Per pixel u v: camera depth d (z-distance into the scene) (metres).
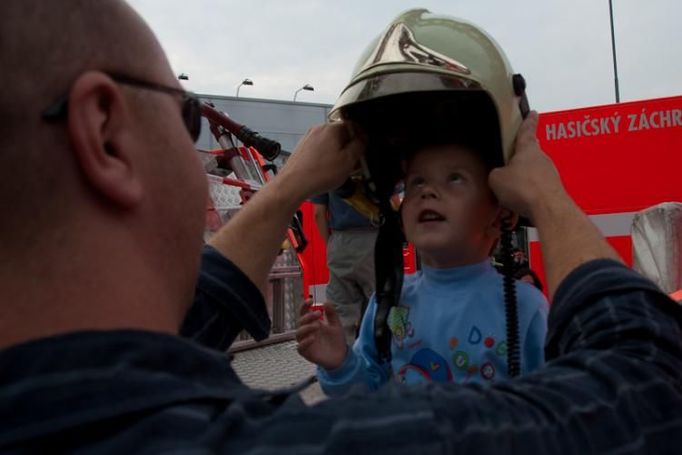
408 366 1.72
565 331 0.87
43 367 0.59
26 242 0.63
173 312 0.76
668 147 4.80
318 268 6.47
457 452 0.65
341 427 0.63
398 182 1.77
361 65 1.47
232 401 0.66
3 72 0.62
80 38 0.68
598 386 0.75
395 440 0.64
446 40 1.40
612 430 0.71
